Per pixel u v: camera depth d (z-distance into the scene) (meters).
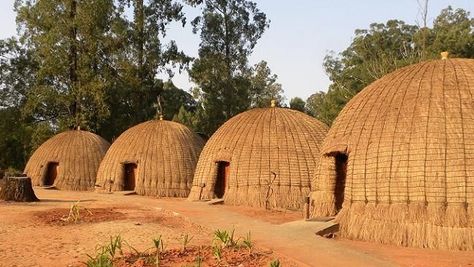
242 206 24.89
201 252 12.75
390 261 12.60
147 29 55.16
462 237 14.44
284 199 24.38
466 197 14.73
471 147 15.05
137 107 54.72
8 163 56.66
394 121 16.52
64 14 50.28
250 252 12.51
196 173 28.77
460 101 15.93
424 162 15.34
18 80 55.78
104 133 54.19
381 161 16.27
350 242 15.77
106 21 51.19
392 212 15.62
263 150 25.64
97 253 12.56
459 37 44.69
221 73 58.69
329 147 18.34
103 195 32.19
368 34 56.81
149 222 18.36
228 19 59.78
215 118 58.50
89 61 50.09
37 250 13.40
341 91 53.44
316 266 11.26
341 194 18.86
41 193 33.47
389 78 18.59
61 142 40.75
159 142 34.91
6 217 19.34
